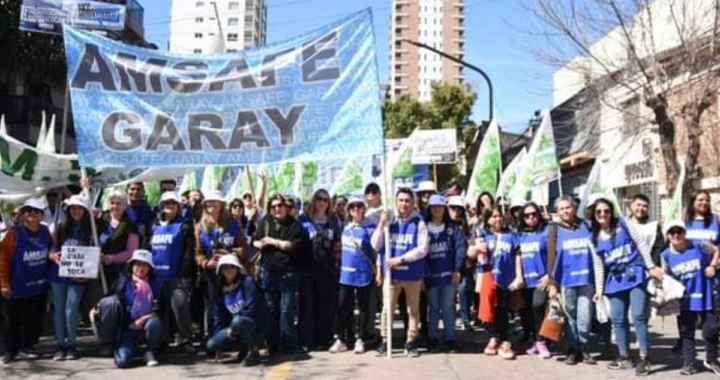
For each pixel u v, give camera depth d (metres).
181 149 8.85
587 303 8.28
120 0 12.55
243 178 15.29
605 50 17.72
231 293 8.12
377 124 8.75
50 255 8.32
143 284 8.20
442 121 41.28
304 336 9.12
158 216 9.23
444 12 82.06
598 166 11.35
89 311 8.89
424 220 9.27
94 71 8.85
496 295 8.95
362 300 9.02
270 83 8.95
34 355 8.48
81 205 8.29
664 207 20.05
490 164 13.78
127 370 7.84
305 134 8.83
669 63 16.55
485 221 10.14
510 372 7.90
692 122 15.52
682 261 7.90
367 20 8.92
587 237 8.34
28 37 22.61
